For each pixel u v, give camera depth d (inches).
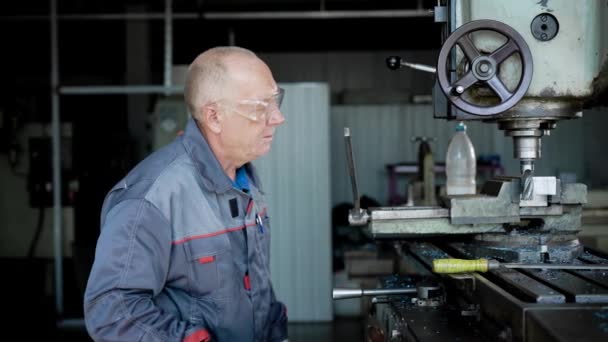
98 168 196.9
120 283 48.0
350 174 57.2
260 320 57.7
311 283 169.9
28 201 193.0
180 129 172.7
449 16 61.7
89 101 275.7
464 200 59.1
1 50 274.7
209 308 52.9
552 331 36.0
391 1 226.5
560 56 57.3
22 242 193.5
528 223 64.2
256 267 57.2
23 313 174.9
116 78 280.4
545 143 223.0
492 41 57.3
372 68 271.7
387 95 220.7
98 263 48.6
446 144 219.1
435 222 60.3
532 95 57.7
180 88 172.2
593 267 52.8
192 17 187.6
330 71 273.0
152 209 49.7
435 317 52.6
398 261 106.4
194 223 51.9
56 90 171.6
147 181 50.9
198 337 48.9
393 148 220.7
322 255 169.6
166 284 52.8
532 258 57.5
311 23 248.7
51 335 161.2
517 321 41.1
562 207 60.1
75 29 256.1
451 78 60.6
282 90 56.0
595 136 220.8
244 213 56.5
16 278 190.2
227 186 54.1
